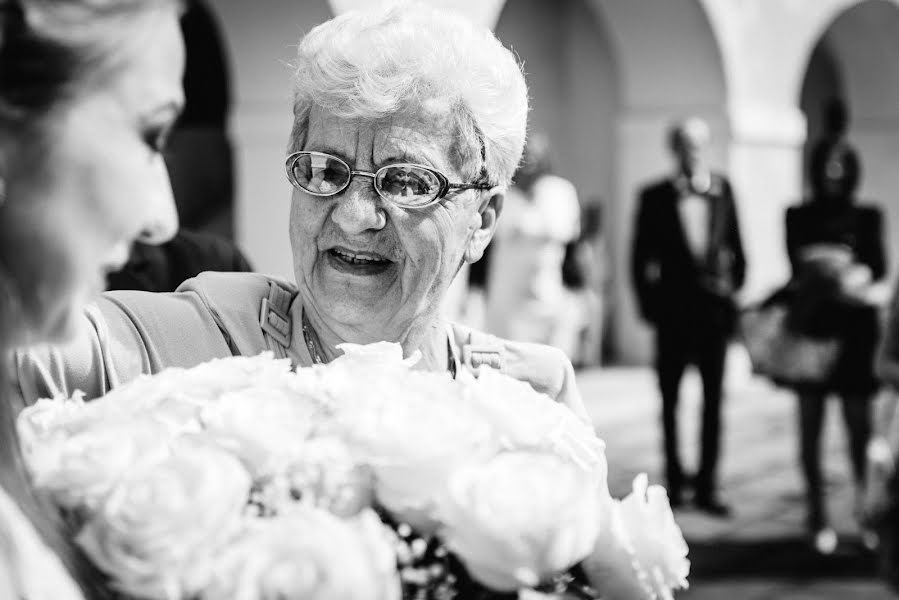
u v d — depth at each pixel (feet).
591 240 35.37
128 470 3.51
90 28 3.27
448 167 5.34
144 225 3.58
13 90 3.25
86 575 3.52
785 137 35.88
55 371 4.85
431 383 4.00
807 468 20.39
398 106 5.18
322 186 5.28
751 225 35.17
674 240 21.74
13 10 3.22
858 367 20.17
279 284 5.79
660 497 4.08
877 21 43.93
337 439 3.73
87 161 3.34
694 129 22.02
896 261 45.91
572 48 40.98
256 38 24.32
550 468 3.66
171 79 3.51
